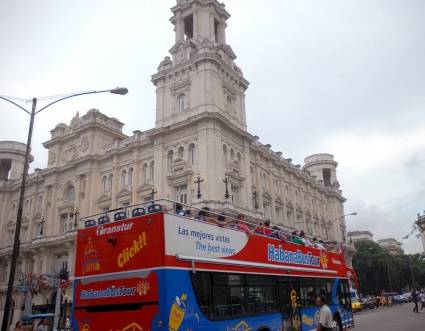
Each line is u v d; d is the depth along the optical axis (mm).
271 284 14906
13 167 74500
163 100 48219
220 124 44062
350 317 21531
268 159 58125
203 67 45562
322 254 20094
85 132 56719
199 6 52531
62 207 56375
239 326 12445
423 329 24031
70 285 40469
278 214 58812
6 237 67938
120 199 50406
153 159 48875
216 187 41219
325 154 85812
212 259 12016
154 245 10812
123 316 10914
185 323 10516
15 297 56000
